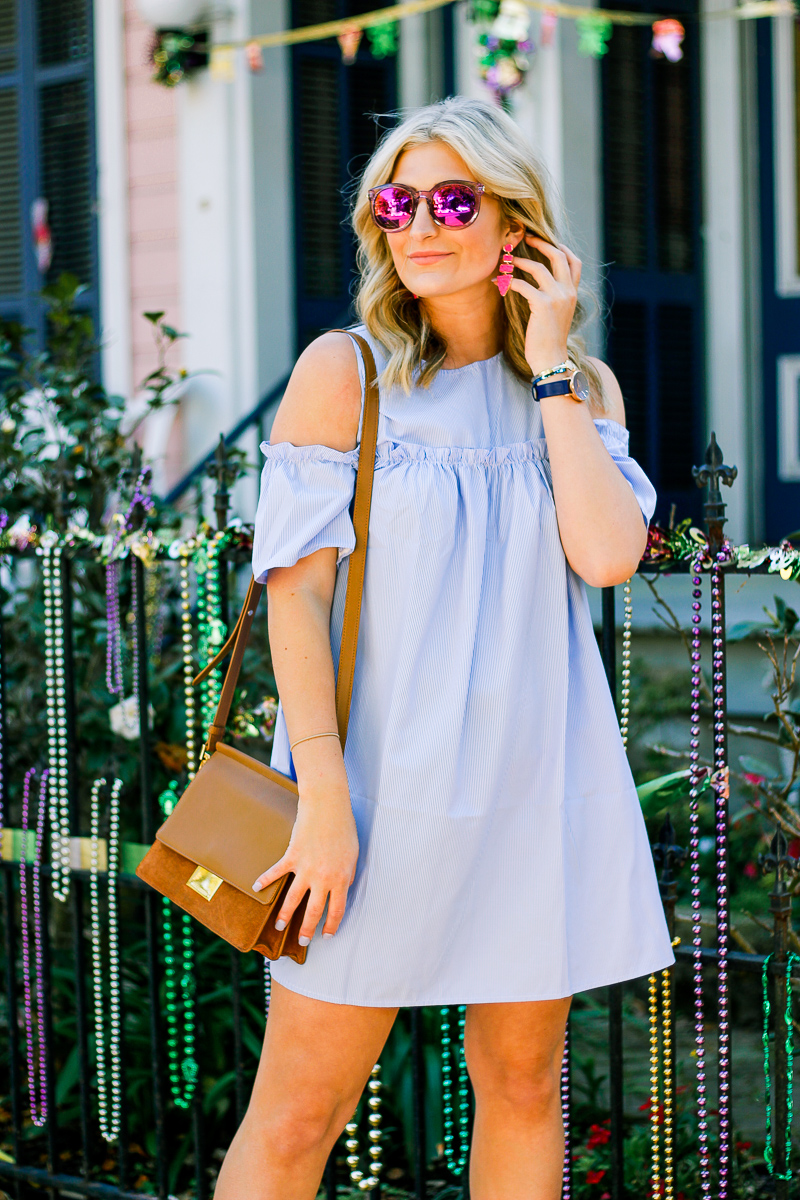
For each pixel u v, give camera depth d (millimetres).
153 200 5383
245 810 1695
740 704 4234
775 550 1976
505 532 1724
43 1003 2703
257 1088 1776
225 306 5176
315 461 1678
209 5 5055
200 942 3012
